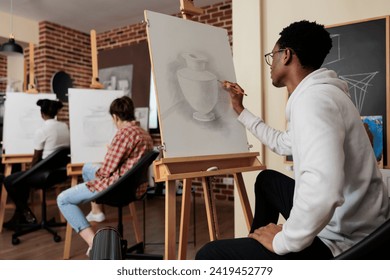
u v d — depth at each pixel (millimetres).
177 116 1578
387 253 820
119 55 5496
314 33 1158
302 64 1183
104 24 5520
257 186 1562
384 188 1078
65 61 5578
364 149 1030
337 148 895
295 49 1173
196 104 1673
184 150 1541
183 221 1594
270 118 2398
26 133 3625
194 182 4793
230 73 1888
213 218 1785
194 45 1771
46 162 2951
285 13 2322
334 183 860
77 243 2812
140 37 5473
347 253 848
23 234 2875
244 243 1089
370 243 818
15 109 3623
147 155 2119
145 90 5191
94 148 3018
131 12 5012
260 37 2385
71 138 2949
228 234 3010
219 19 4715
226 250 1097
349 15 2117
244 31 2453
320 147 891
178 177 1440
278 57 1234
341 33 2117
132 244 2783
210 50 1839
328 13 2182
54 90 5348
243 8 2455
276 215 1571
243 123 1797
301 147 937
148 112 5078
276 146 1688
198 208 4129
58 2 4617
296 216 904
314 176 874
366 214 1032
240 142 1798
